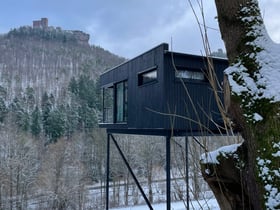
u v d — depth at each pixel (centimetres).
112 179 2244
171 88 764
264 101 133
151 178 1916
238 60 150
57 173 1998
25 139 2247
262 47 145
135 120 927
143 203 1906
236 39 154
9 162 1934
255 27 150
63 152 2177
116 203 1986
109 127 1126
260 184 125
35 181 1977
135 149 2217
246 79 142
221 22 162
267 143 126
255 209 134
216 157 160
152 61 823
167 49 771
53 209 1881
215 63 787
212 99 790
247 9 153
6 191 1856
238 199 152
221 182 159
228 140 171
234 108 144
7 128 2330
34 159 2161
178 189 207
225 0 158
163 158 2172
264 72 139
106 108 1227
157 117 784
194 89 784
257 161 128
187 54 777
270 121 128
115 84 1113
